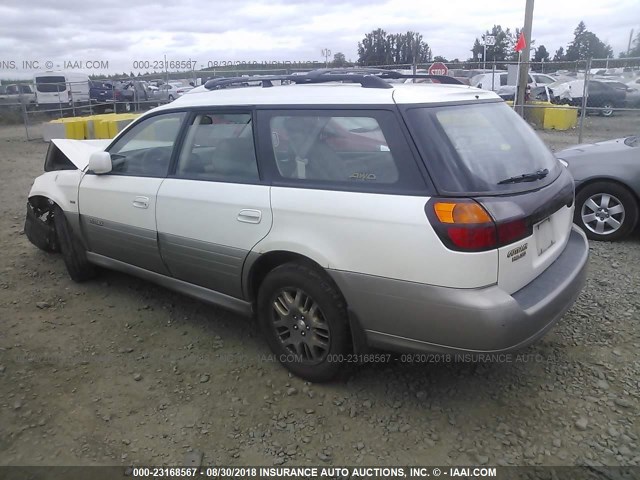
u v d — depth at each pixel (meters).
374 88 3.16
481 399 3.12
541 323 2.81
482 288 2.63
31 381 3.41
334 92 3.21
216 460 2.73
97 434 2.93
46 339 3.94
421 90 3.14
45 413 3.10
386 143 2.87
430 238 2.63
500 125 3.31
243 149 3.46
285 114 3.29
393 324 2.83
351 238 2.87
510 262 2.72
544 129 15.92
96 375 3.48
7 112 24.42
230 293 3.62
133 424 3.00
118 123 16.00
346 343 3.08
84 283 4.94
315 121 3.16
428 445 2.78
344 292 2.95
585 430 2.84
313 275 3.07
